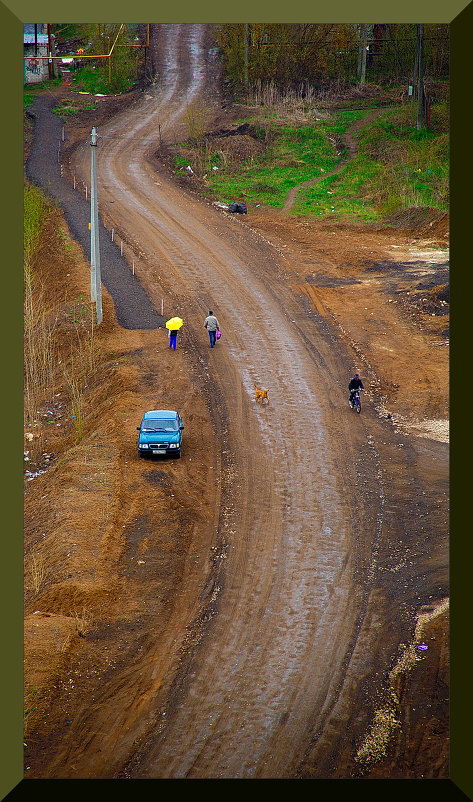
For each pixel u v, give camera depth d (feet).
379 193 605.73
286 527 245.86
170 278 457.27
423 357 369.30
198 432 303.48
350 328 400.06
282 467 281.33
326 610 206.90
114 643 191.52
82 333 394.73
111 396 334.85
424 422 315.78
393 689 177.06
